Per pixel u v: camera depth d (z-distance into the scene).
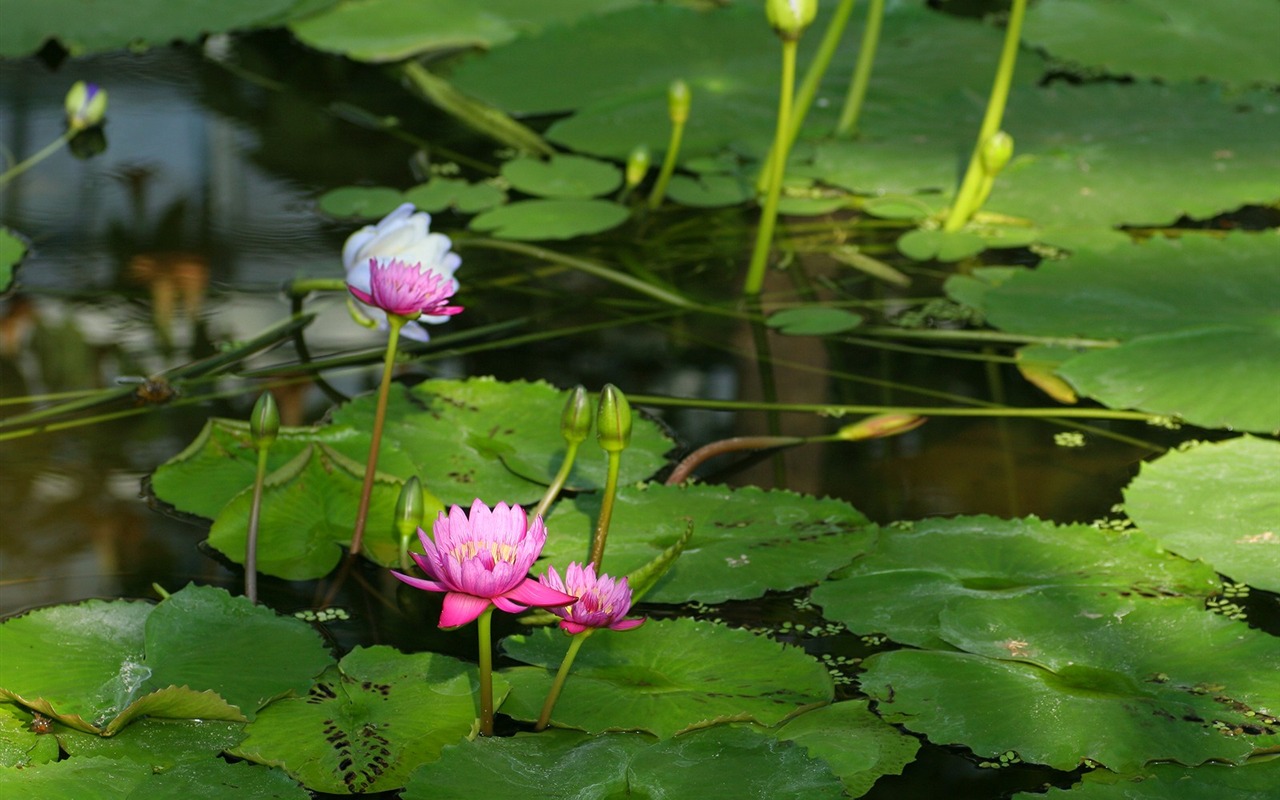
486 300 6.64
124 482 6.23
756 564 6.11
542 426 6.31
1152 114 7.60
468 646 6.03
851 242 6.82
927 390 6.44
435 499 6.16
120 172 6.94
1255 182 6.88
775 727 5.92
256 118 7.68
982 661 5.98
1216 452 6.27
